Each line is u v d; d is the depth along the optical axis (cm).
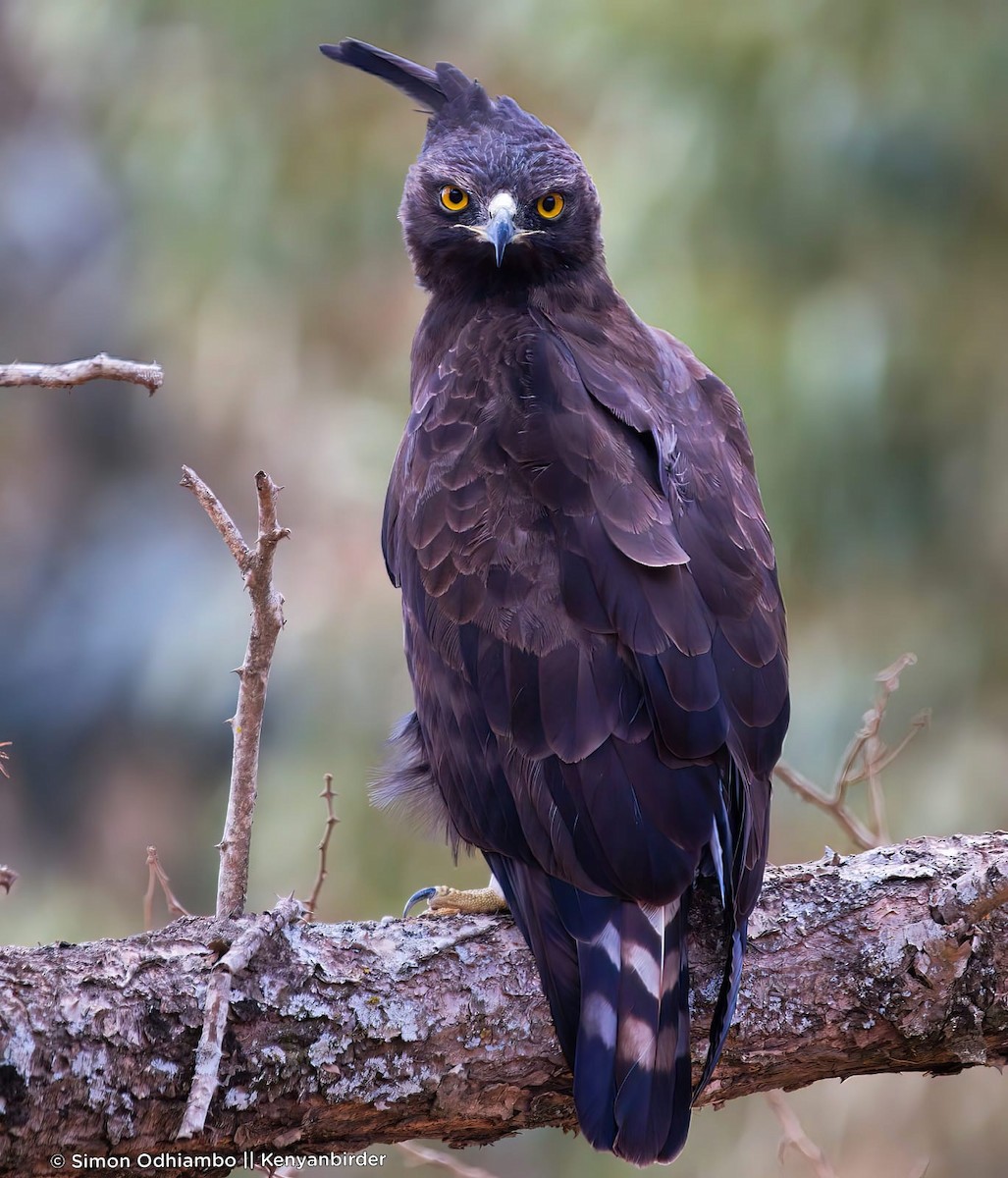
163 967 532
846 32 1265
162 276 1534
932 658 1290
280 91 1516
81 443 2277
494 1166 1424
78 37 1556
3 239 2273
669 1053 542
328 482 1491
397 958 562
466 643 611
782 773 747
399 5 1518
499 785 595
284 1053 540
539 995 567
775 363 1243
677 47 1284
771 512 1257
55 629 2167
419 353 771
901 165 1269
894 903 595
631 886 558
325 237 1488
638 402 657
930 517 1292
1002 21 1256
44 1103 510
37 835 2094
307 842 1337
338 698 1417
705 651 586
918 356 1270
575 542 604
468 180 753
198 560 2150
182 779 2069
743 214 1277
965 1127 1183
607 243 1280
